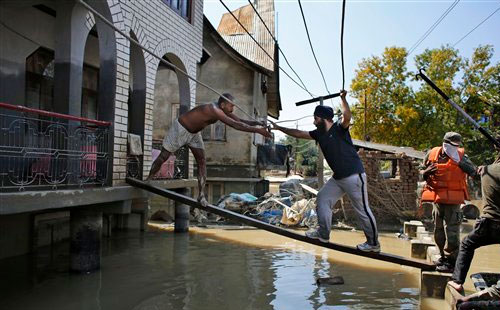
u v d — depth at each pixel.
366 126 22.88
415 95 22.66
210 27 14.38
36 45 8.03
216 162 15.54
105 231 9.48
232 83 15.81
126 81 6.86
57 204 4.98
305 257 7.73
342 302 5.19
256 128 5.46
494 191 4.25
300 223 11.56
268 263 7.21
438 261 5.56
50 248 7.78
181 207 10.13
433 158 5.52
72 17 6.55
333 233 10.66
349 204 11.80
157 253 7.84
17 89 7.59
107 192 5.99
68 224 8.61
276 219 11.89
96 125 6.27
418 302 5.21
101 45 6.58
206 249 8.31
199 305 4.96
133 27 7.29
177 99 15.59
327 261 7.43
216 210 6.33
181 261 7.21
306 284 5.97
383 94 23.02
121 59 6.73
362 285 5.96
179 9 9.58
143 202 10.28
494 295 3.98
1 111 6.96
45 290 5.39
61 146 6.14
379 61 23.23
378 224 11.97
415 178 12.13
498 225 4.22
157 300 5.11
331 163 5.13
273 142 17.78
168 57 9.23
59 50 6.59
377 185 12.10
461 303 4.06
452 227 5.34
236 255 7.82
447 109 22.03
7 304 4.87
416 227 10.09
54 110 6.59
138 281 5.90
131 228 10.34
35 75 8.23
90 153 5.86
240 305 5.00
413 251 7.21
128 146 6.84
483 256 7.98
